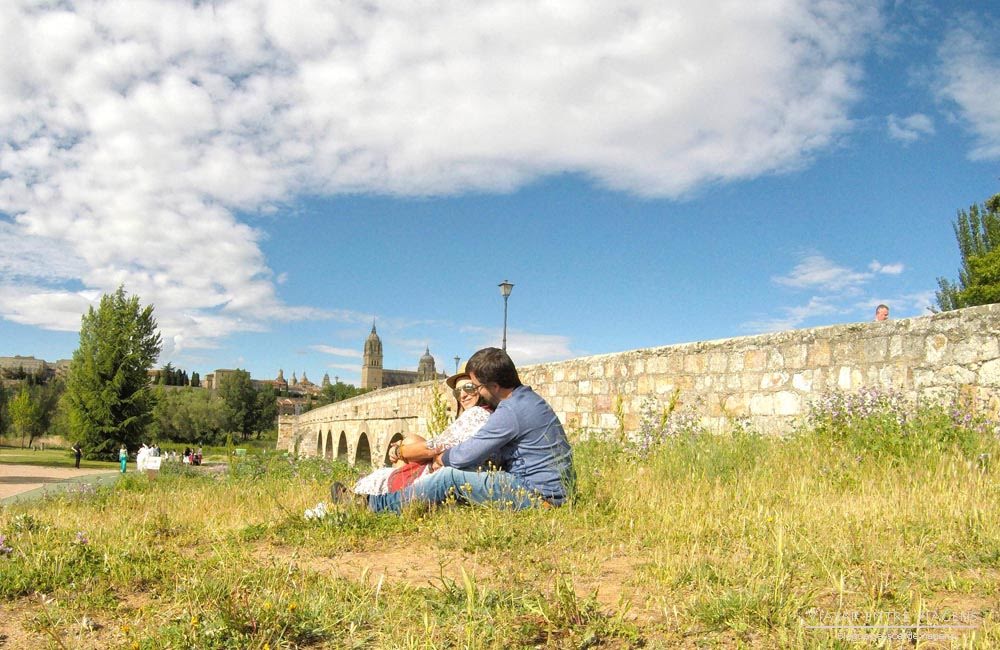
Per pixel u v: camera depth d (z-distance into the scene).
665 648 2.37
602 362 12.15
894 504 4.60
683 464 6.80
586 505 4.96
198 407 88.69
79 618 2.85
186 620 2.62
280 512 5.65
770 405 9.14
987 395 6.93
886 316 11.22
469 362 5.47
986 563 3.27
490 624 2.57
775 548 3.46
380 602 2.91
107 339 56.00
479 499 4.94
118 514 6.77
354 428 32.34
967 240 36.28
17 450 62.53
